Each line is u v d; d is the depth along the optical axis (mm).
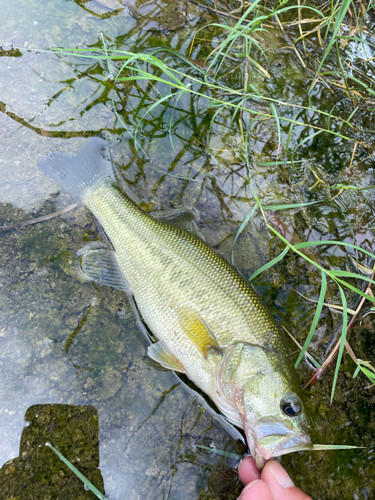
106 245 356
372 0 464
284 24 462
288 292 375
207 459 318
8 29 388
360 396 353
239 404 304
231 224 387
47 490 291
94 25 414
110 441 311
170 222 358
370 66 467
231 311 309
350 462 334
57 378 318
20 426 302
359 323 376
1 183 350
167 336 321
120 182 376
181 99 414
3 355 316
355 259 392
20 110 371
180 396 330
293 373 305
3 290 330
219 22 448
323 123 436
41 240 346
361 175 422
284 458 327
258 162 408
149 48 422
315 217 401
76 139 375
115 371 328
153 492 305
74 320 335
